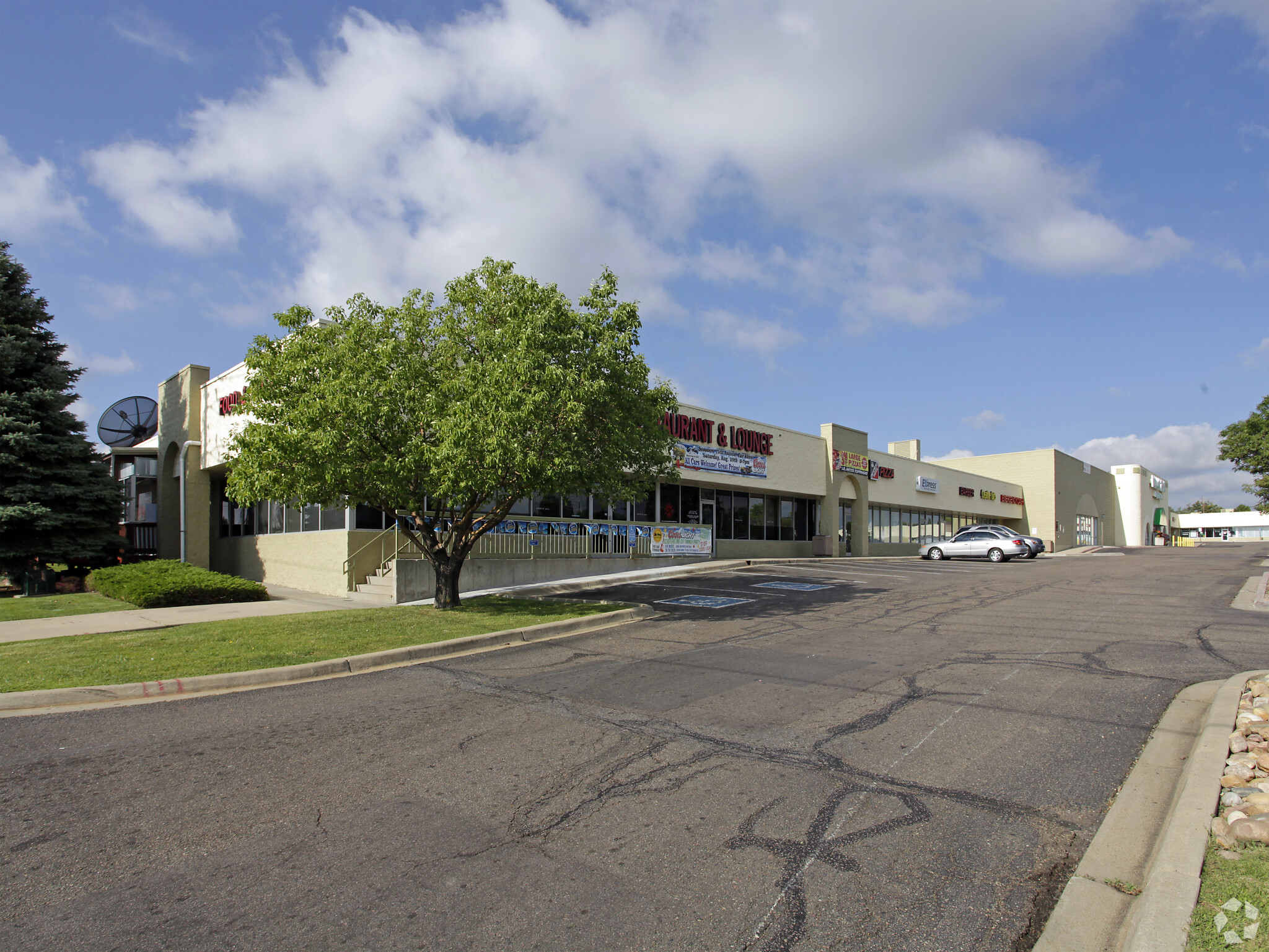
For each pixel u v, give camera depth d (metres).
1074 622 11.77
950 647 9.91
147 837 4.38
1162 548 49.06
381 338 13.27
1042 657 9.11
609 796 4.98
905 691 7.58
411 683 8.26
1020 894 3.74
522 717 6.84
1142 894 3.53
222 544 25.31
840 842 4.30
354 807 4.81
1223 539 91.56
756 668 8.76
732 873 3.96
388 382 12.27
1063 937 3.36
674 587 18.36
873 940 3.35
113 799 4.95
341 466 12.12
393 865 4.04
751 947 3.29
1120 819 4.55
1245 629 10.68
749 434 29.56
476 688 7.99
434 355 13.56
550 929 3.42
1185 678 7.87
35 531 21.05
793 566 25.62
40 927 3.45
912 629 11.47
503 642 10.80
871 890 3.78
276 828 4.50
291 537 20.53
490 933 3.39
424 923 3.48
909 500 41.53
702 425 27.27
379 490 12.69
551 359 12.38
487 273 13.75
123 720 6.79
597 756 5.77
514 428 11.68
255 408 13.11
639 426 14.05
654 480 15.10
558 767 5.53
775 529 32.00
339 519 18.44
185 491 23.80
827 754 5.73
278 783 5.23
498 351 12.71
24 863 4.07
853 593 16.52
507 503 13.78
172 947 3.29
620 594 16.83
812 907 3.62
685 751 5.85
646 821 4.59
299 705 7.31
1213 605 13.38
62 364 22.92
